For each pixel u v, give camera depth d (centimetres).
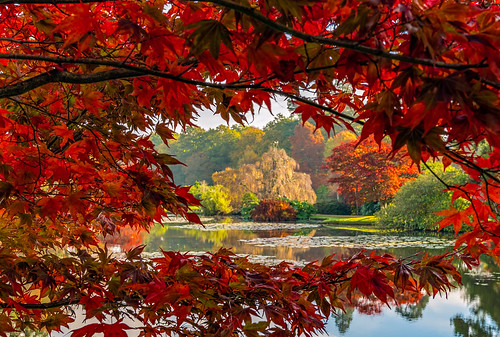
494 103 54
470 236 111
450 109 68
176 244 1255
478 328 508
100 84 153
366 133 69
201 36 63
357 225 2214
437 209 1711
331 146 3953
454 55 62
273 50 63
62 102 143
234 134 4934
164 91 89
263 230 1869
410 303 612
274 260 980
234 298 136
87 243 187
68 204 118
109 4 108
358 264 127
